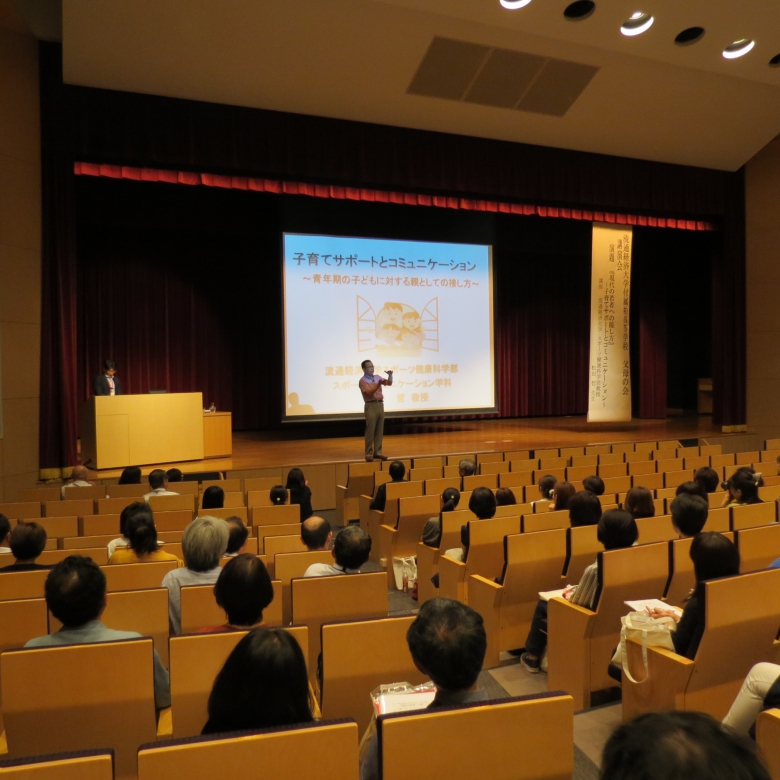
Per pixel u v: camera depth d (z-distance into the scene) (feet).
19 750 6.53
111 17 24.43
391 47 27.71
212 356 43.39
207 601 9.09
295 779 4.54
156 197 39.34
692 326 56.54
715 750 2.29
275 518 16.80
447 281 40.50
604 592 10.11
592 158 36.29
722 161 38.63
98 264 40.27
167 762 4.33
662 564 10.64
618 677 9.63
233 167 29.19
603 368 40.01
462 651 5.13
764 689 6.12
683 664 8.06
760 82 32.68
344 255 38.06
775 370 39.99
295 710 4.80
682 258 56.70
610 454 27.63
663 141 36.04
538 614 11.85
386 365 39.01
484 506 14.21
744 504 14.69
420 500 17.88
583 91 31.60
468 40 27.91
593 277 39.32
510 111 32.09
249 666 4.74
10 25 25.58
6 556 12.36
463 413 40.86
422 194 33.60
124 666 6.59
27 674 6.40
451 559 13.87
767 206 39.99
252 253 44.27
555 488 16.06
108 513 18.33
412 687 6.59
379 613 9.68
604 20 26.09
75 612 6.99
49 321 27.04
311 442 37.42
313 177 30.91
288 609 10.35
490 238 41.60
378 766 4.73
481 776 4.91
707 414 54.39
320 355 37.58
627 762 2.36
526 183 34.86
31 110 26.45
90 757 4.19
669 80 31.65
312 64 27.81
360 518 22.81
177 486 21.07
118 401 27.27
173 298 42.27
